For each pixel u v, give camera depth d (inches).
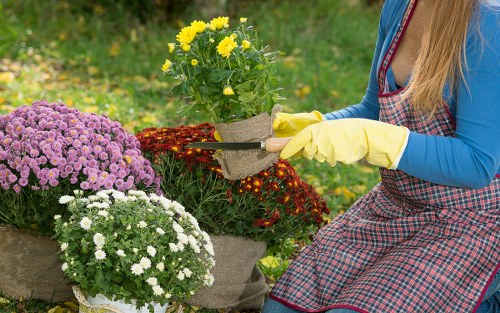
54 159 114.3
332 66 291.1
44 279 123.6
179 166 123.9
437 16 97.7
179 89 103.0
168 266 105.2
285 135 114.8
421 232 106.1
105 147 119.5
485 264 102.7
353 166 202.2
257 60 101.1
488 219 103.6
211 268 114.6
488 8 96.7
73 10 323.6
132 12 322.7
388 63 106.1
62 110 124.6
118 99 234.7
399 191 108.7
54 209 117.1
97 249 101.9
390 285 101.5
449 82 100.4
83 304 106.8
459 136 100.0
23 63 268.1
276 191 124.3
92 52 283.0
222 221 124.8
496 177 104.2
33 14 310.7
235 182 122.3
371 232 111.4
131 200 108.6
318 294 111.7
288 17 338.6
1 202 120.5
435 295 101.0
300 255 116.6
